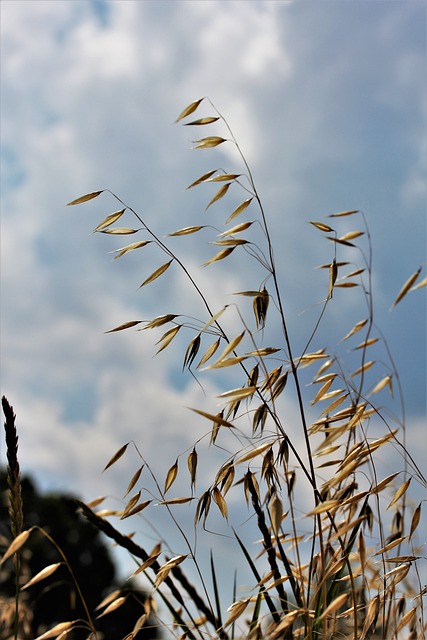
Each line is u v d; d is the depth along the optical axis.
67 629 0.74
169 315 0.76
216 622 0.77
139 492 0.75
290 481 0.76
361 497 0.73
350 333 0.76
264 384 0.74
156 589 0.74
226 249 0.75
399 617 0.78
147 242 0.78
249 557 0.76
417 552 0.76
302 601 0.72
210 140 0.79
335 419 0.77
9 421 0.72
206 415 0.72
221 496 0.74
